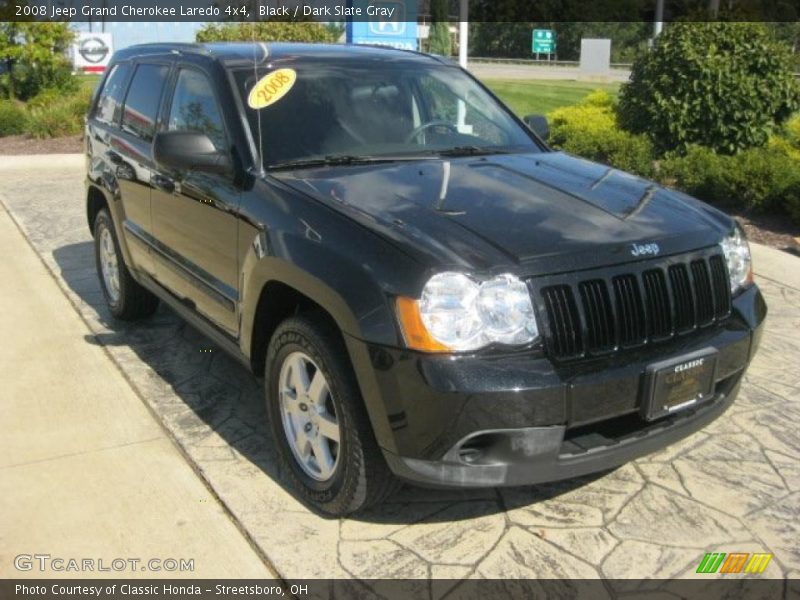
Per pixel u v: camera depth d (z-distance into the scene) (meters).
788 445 4.12
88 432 4.24
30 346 5.38
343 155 4.11
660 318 3.29
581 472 3.13
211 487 3.73
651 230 3.44
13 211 9.35
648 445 3.27
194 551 3.29
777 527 3.45
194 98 4.54
